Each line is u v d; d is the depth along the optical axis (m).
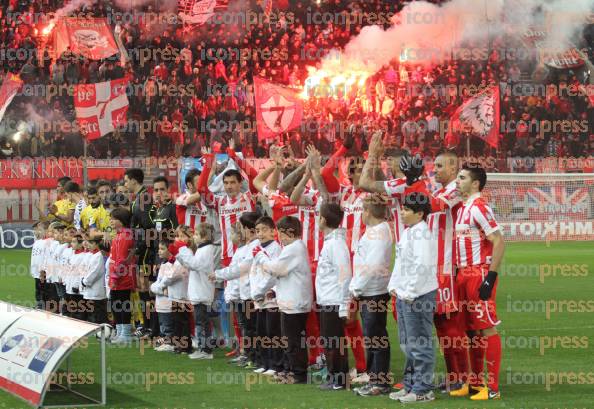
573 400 9.58
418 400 9.53
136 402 9.83
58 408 9.47
